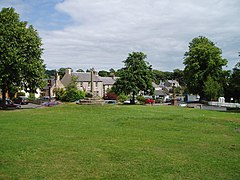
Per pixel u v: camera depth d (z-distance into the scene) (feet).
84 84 317.63
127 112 102.06
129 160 36.99
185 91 291.99
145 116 92.43
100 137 53.31
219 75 242.58
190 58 248.73
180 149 44.09
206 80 240.53
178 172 32.19
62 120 78.79
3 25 132.57
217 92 225.35
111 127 67.31
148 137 54.29
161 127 68.90
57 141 48.60
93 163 35.37
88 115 92.07
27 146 44.24
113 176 30.53
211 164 35.58
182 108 142.82
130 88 202.90
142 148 44.19
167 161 36.76
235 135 59.21
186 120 83.82
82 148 43.52
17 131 58.70
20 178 29.45
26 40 134.82
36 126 66.64
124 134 57.36
